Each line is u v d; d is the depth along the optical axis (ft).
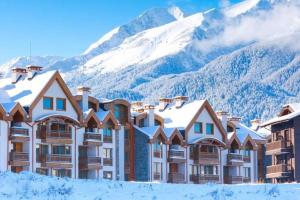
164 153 356.79
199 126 372.99
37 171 305.53
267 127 434.71
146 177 346.33
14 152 296.71
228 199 123.65
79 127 322.75
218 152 379.14
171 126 371.76
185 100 390.21
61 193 129.70
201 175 366.43
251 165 399.65
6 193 128.36
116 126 339.77
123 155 345.51
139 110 387.34
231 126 402.72
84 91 339.77
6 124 296.51
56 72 317.01
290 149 353.92
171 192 134.10
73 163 319.06
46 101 312.71
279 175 356.18
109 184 143.33
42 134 309.42
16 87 324.19
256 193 131.64
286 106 374.43
